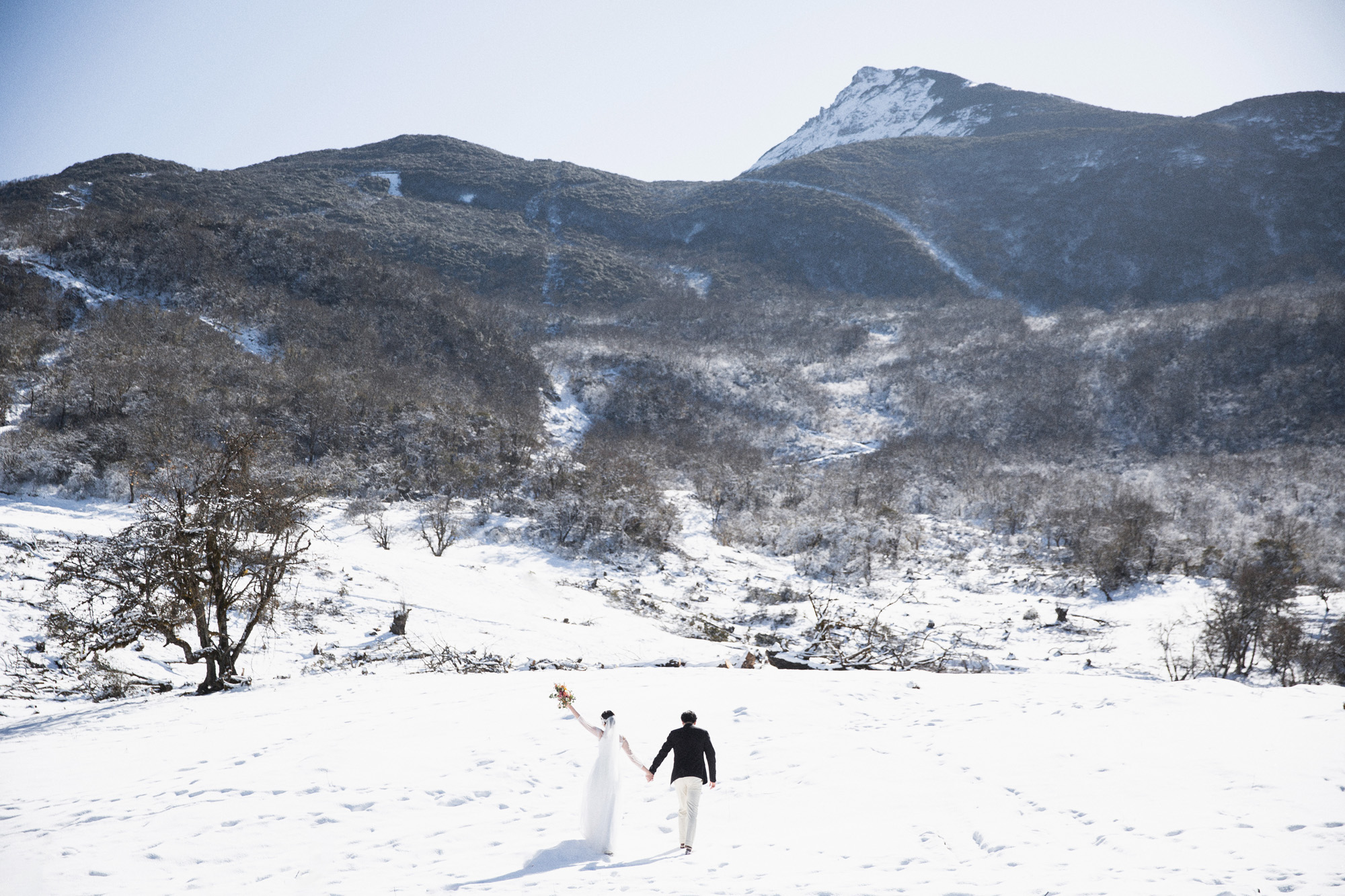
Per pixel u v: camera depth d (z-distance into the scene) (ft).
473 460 279.90
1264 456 363.97
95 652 75.92
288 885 24.07
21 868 25.62
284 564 80.89
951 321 627.46
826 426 442.09
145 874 25.22
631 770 37.11
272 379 306.14
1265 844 23.07
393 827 29.45
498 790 33.73
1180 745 34.55
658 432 419.95
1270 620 134.72
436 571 150.20
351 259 490.49
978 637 156.97
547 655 108.99
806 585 203.10
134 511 179.32
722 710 46.80
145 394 258.37
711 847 26.81
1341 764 30.76
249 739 45.14
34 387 269.44
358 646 104.58
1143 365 485.56
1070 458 404.36
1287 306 523.29
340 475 240.94
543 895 22.33
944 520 294.66
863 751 37.58
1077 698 46.55
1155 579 203.82
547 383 442.91
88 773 40.19
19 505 174.09
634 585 181.47
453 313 468.75
